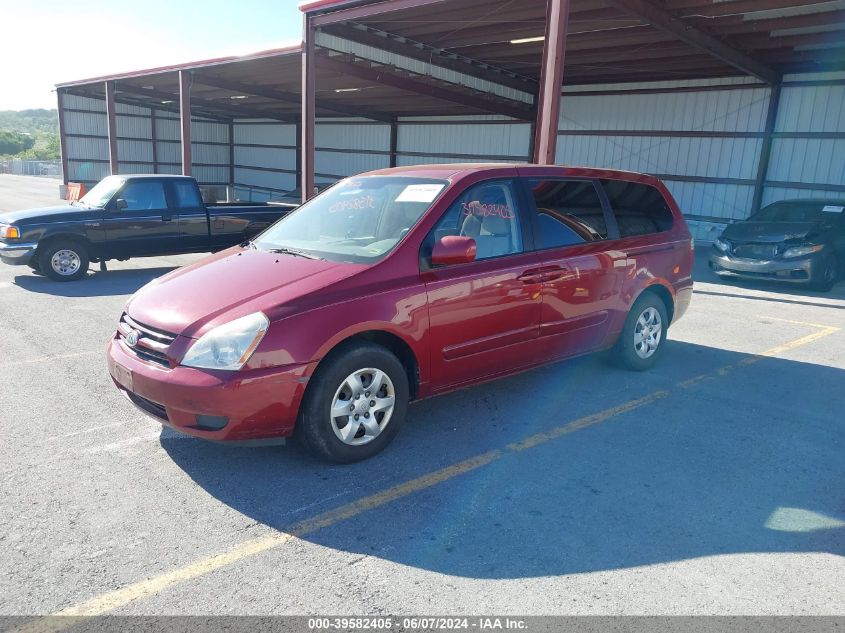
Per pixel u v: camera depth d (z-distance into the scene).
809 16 11.28
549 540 3.14
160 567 2.89
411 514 3.37
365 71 16.73
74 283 9.95
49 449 4.06
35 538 3.09
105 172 31.27
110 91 24.64
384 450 4.12
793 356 6.52
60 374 5.50
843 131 14.52
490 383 5.47
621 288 5.36
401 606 2.66
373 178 4.98
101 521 3.25
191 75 22.03
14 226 9.53
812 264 10.12
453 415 4.74
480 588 2.77
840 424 4.71
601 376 5.71
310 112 14.27
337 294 3.74
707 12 11.09
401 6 11.81
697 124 17.02
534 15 13.04
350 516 3.34
